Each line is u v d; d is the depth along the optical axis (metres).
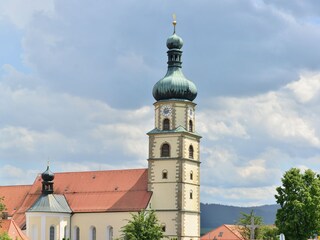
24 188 151.88
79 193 142.75
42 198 138.62
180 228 130.75
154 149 135.38
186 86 135.88
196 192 135.88
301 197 121.75
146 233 119.88
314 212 120.50
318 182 123.81
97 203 139.00
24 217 143.00
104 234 136.38
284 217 122.25
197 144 137.62
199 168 137.38
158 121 136.38
